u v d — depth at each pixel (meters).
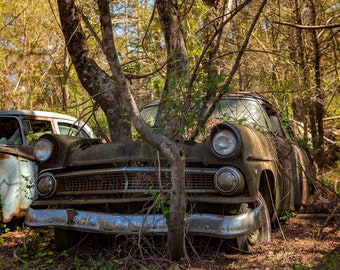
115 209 4.62
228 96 5.97
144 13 10.33
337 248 4.77
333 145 11.95
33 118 6.91
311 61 9.97
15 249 5.12
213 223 4.10
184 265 4.13
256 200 4.30
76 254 4.72
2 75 14.07
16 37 14.00
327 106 10.85
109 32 3.72
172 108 4.58
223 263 4.30
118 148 4.54
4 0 13.74
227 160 4.21
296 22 10.06
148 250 4.61
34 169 6.56
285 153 5.80
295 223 6.25
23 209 6.37
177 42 5.31
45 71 13.52
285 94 7.16
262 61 8.84
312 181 7.70
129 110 3.84
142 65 7.13
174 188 3.97
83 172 4.62
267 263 4.28
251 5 9.77
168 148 3.92
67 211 4.55
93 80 5.98
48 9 13.88
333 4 11.44
